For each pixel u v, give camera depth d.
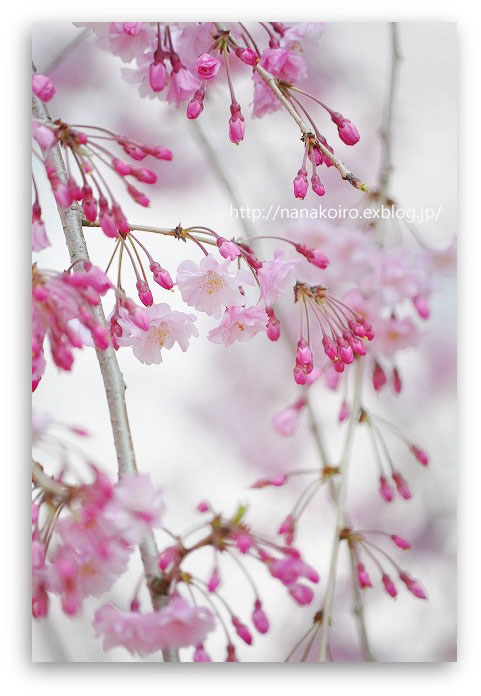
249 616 1.88
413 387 2.05
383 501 2.07
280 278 1.24
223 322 1.25
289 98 1.29
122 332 1.25
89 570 1.09
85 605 1.68
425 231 1.84
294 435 2.11
